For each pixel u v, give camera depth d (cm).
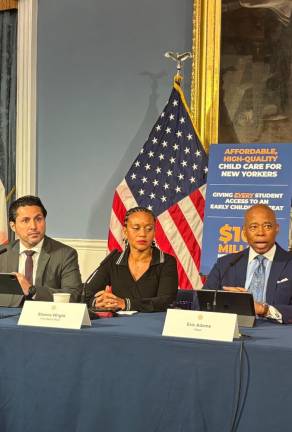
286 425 201
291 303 301
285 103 477
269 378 204
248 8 485
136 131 520
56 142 545
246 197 446
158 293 315
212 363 212
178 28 508
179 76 487
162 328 239
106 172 529
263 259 311
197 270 470
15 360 238
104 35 530
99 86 532
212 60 492
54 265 330
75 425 229
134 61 521
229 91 490
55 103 545
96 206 531
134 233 320
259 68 483
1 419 238
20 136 550
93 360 228
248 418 205
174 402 216
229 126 490
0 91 555
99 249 525
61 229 541
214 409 210
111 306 294
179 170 480
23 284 301
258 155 448
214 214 451
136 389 221
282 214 436
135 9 521
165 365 218
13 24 553
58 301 253
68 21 541
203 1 493
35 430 234
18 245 337
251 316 255
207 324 221
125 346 224
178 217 475
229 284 313
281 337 227
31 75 547
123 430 222
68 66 541
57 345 233
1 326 242
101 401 226
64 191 541
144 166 486
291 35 476
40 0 549
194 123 494
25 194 546
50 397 232
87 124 535
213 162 459
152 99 515
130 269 325
